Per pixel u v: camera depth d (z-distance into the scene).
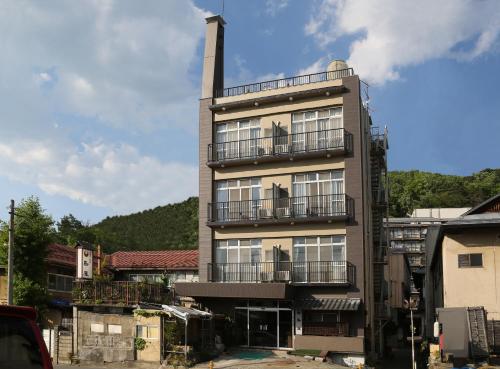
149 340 26.64
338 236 30.47
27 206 29.78
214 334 30.20
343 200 30.44
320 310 29.62
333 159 31.05
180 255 37.72
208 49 35.53
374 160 36.34
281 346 30.09
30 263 29.12
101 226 98.94
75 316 28.47
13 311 5.11
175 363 25.58
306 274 30.38
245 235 32.34
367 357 29.12
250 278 31.55
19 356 5.05
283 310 30.36
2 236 28.41
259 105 33.09
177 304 31.42
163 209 99.69
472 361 22.83
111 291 28.25
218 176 33.72
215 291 30.19
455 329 23.25
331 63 33.28
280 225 31.59
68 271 36.25
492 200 30.36
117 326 27.47
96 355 27.55
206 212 33.38
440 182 108.06
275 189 31.55
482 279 26.38
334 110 31.55
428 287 45.31
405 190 107.31
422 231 75.62
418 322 62.66
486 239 26.62
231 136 33.84
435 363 22.92
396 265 46.97
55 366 26.73
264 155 31.92
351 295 29.39
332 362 28.12
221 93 35.38
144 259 37.56
